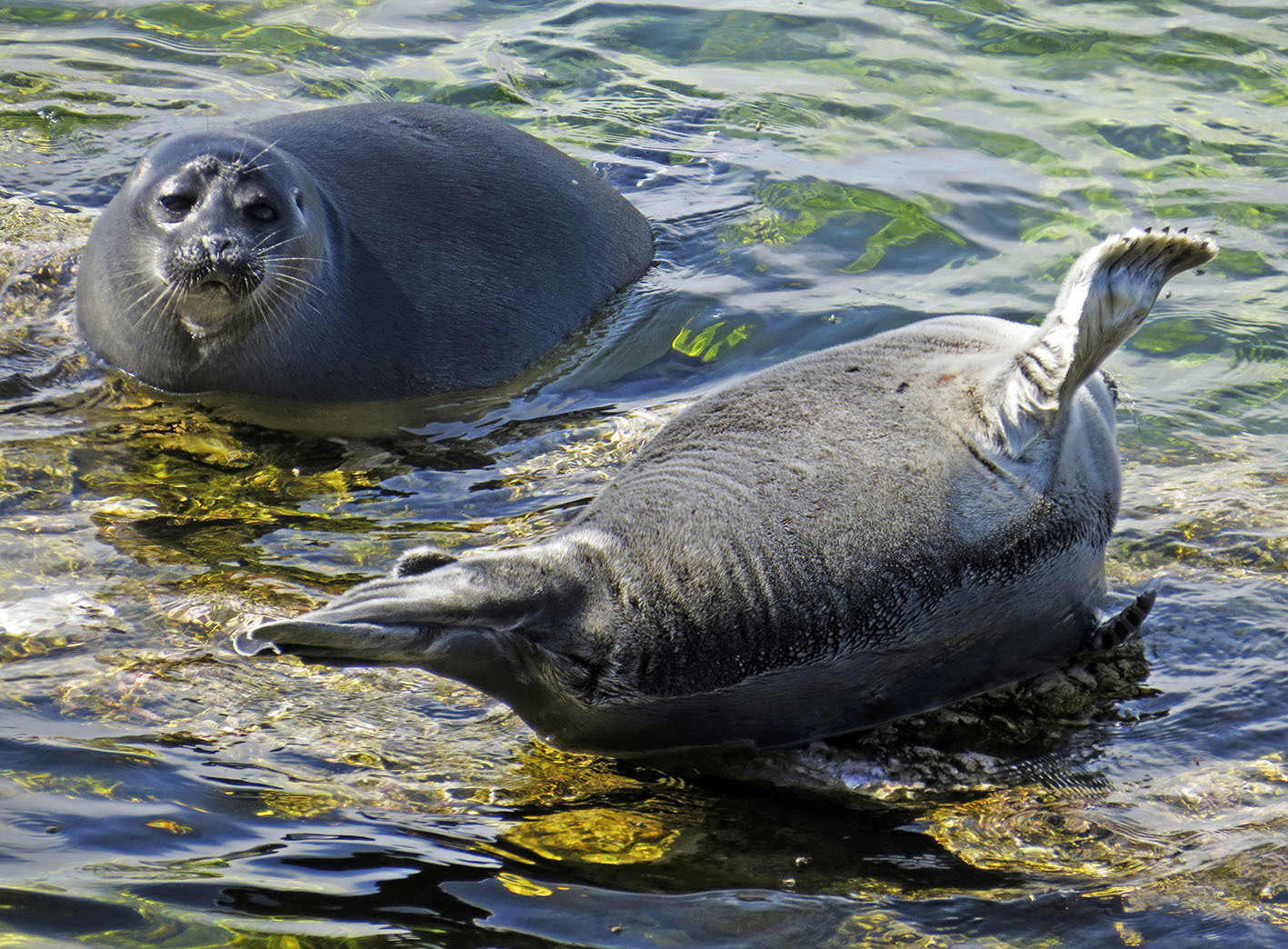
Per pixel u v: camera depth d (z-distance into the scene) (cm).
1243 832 1562
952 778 1709
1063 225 3256
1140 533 2169
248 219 2605
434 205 2955
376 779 1634
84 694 1745
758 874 1498
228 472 2395
